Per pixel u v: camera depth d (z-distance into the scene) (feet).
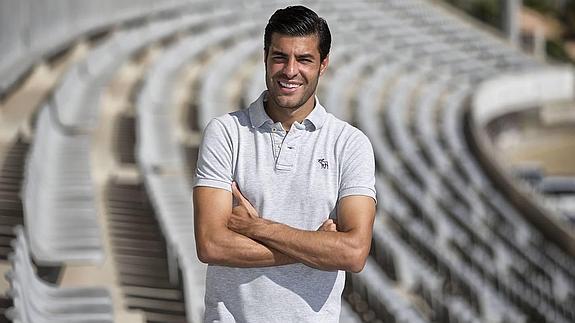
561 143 111.34
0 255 26.27
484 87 95.50
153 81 61.82
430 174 60.75
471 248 50.11
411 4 132.16
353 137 11.23
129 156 45.42
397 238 45.75
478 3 146.92
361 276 35.73
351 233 10.87
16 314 15.76
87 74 59.26
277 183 11.13
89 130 42.50
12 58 48.78
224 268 11.13
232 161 11.25
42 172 30.66
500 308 41.29
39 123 33.30
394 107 80.94
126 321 24.82
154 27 91.15
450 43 120.88
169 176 40.65
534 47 134.62
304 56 10.98
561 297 50.16
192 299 24.30
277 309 11.03
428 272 42.06
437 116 83.51
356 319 30.30
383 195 50.37
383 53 106.32
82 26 72.23
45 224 27.20
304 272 11.06
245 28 98.94
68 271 29.14
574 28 166.40
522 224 60.08
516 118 109.19
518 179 82.23
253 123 11.23
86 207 29.48
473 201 59.26
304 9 11.18
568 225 59.93
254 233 10.89
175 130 55.52
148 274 29.53
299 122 11.20
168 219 31.78
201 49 82.48
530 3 173.37
